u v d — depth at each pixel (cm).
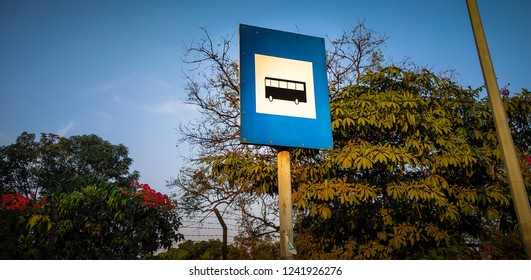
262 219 763
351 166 568
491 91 445
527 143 699
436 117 667
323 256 620
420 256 611
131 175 2427
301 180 625
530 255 390
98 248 568
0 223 495
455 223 637
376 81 701
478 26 474
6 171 2131
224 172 640
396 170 623
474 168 610
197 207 794
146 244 626
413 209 612
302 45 498
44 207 546
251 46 469
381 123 586
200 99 847
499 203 612
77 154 2286
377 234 609
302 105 468
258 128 436
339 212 625
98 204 584
